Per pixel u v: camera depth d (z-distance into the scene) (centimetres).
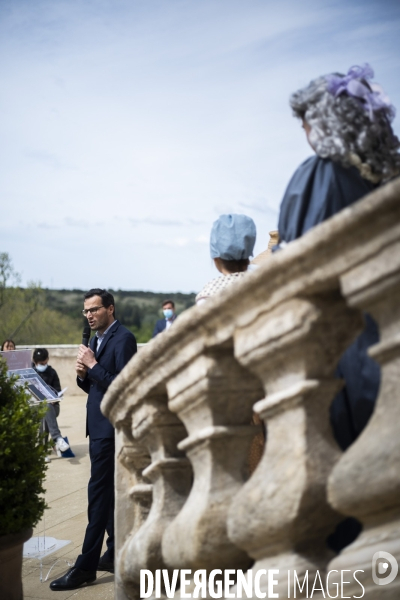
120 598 288
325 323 157
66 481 802
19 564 340
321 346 159
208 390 187
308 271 150
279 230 218
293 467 160
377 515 146
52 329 4256
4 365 363
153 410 228
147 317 9169
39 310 4234
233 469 195
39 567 492
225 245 279
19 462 333
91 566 452
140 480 285
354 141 204
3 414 335
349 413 199
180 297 9244
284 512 159
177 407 203
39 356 1005
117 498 307
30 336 4200
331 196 204
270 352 163
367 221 135
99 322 493
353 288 143
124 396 248
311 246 144
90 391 482
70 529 591
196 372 188
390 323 141
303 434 161
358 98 208
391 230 133
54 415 965
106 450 465
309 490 157
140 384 226
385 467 137
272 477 163
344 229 138
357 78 213
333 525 167
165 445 234
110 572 482
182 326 186
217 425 191
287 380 164
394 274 135
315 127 208
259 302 164
